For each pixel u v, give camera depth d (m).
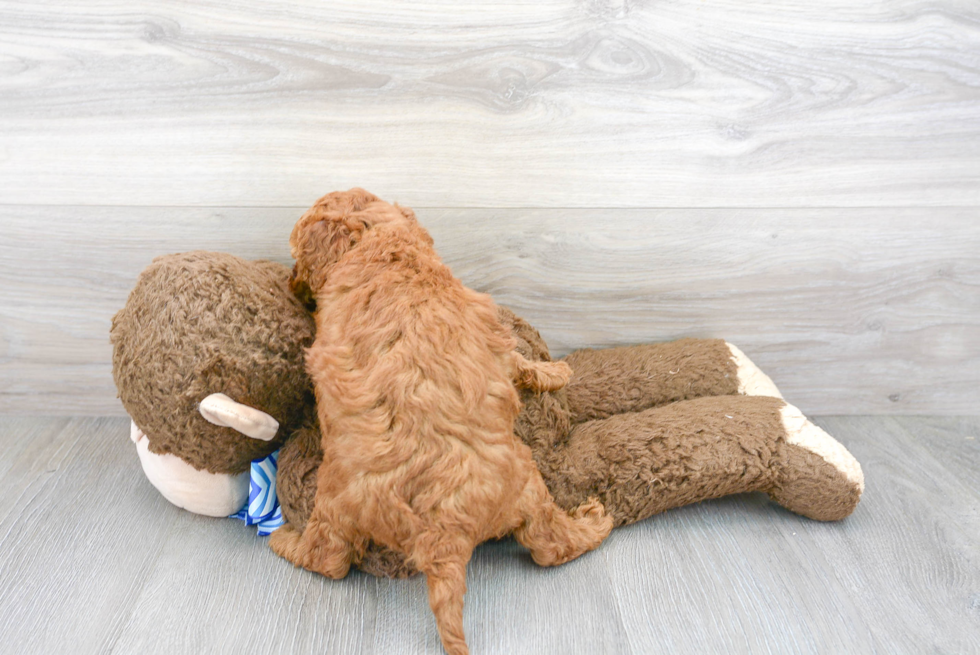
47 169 1.40
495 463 1.04
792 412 1.35
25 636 1.02
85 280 1.49
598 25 1.36
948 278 1.59
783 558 1.22
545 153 1.43
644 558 1.21
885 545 1.25
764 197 1.50
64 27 1.31
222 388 1.12
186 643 1.02
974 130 1.47
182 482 1.24
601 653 1.01
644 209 1.49
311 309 1.26
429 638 1.04
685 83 1.41
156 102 1.36
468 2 1.32
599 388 1.47
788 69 1.41
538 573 1.17
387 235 1.13
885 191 1.51
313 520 1.13
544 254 1.51
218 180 1.42
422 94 1.38
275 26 1.32
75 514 1.29
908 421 1.69
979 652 1.02
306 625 1.05
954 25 1.40
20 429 1.57
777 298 1.59
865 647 1.03
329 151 1.41
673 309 1.59
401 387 1.00
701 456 1.25
